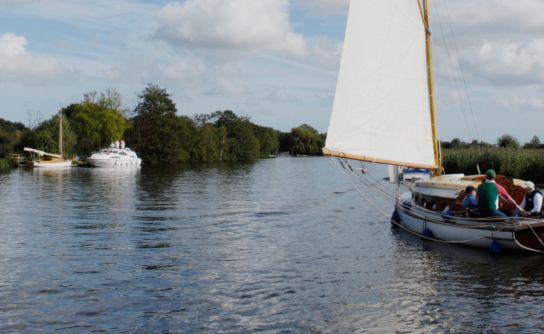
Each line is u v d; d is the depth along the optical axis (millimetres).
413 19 20125
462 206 18328
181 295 12969
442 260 16281
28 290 13375
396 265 15797
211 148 128625
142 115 112188
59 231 21719
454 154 52594
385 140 20438
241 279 14391
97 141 99188
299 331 10648
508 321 11047
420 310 11781
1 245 18844
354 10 19594
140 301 12508
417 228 20500
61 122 82188
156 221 24578
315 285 13773
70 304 12289
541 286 13406
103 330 10727
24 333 10570
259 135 172125
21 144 87000
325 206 30766
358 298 12656
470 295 12766
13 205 30500
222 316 11500
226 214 27094
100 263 16203
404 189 40938
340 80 19719
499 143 63781
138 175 62719
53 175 60500
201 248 18469
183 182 51125
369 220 25141
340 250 18078
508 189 18656
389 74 20219
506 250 16875
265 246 18875
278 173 71000
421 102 20547
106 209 28844
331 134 19812
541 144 64188
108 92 101938
